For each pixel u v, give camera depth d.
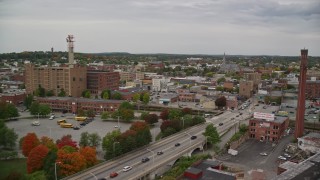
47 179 144.50
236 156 195.62
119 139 185.12
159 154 182.12
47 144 174.75
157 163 167.00
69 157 151.12
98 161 172.00
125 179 145.38
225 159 189.88
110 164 165.00
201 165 158.50
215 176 144.88
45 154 156.12
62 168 148.88
